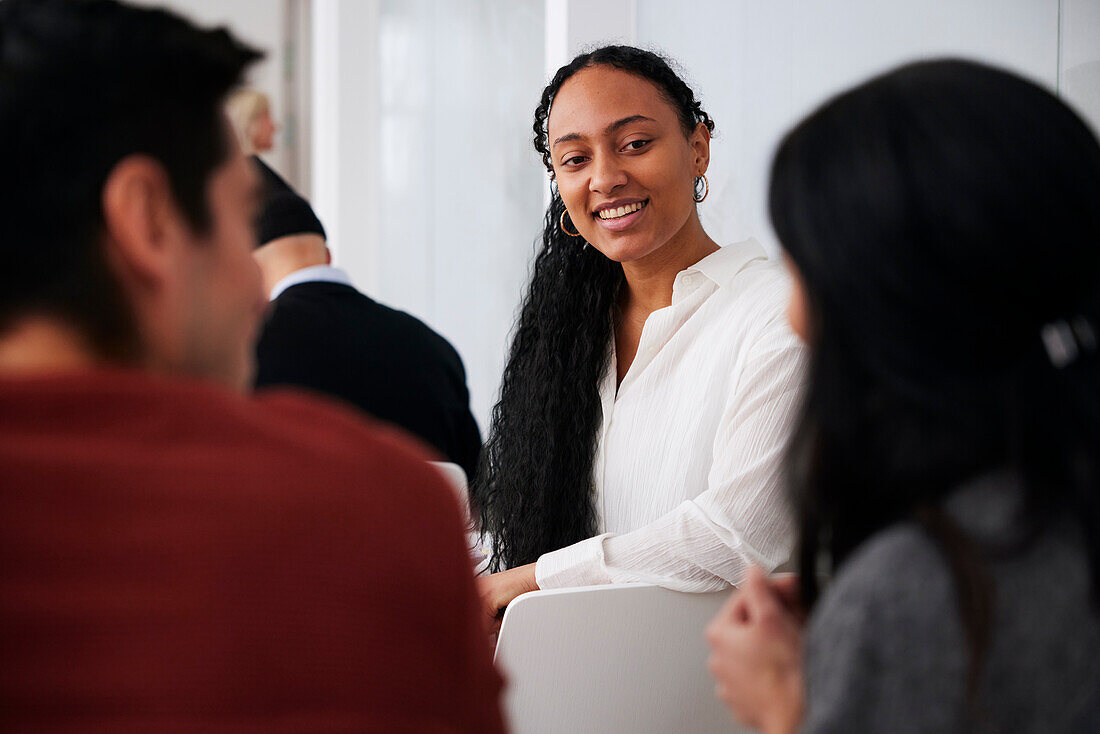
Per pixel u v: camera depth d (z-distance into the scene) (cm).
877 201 64
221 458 53
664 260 159
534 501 165
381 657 51
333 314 182
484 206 411
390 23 422
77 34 58
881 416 67
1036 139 63
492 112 408
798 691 75
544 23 396
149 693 48
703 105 264
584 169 156
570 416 164
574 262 169
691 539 134
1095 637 61
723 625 80
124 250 57
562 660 121
